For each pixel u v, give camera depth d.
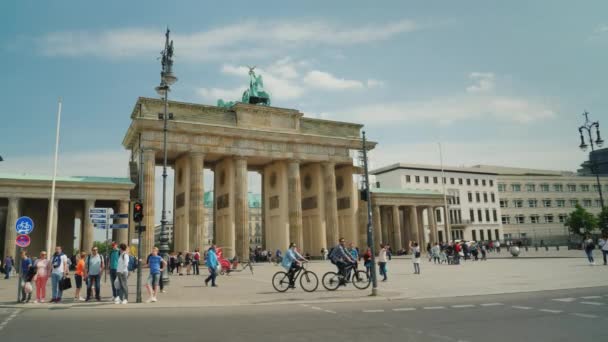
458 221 148.25
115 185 70.06
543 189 169.50
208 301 24.70
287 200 87.50
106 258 38.16
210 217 187.12
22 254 26.53
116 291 25.09
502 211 160.50
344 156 93.25
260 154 83.50
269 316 18.91
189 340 14.13
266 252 84.44
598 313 17.77
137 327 16.83
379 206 102.69
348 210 97.25
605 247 45.59
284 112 86.69
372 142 96.94
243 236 78.81
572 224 139.12
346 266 29.27
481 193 155.88
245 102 90.31
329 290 28.88
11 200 64.25
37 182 65.50
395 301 23.08
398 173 142.12
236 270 56.34
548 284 28.75
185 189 78.94
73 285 37.12
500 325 15.70
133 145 83.94
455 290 27.08
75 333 15.84
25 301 25.97
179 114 76.69
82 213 82.31
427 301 22.69
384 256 35.03
